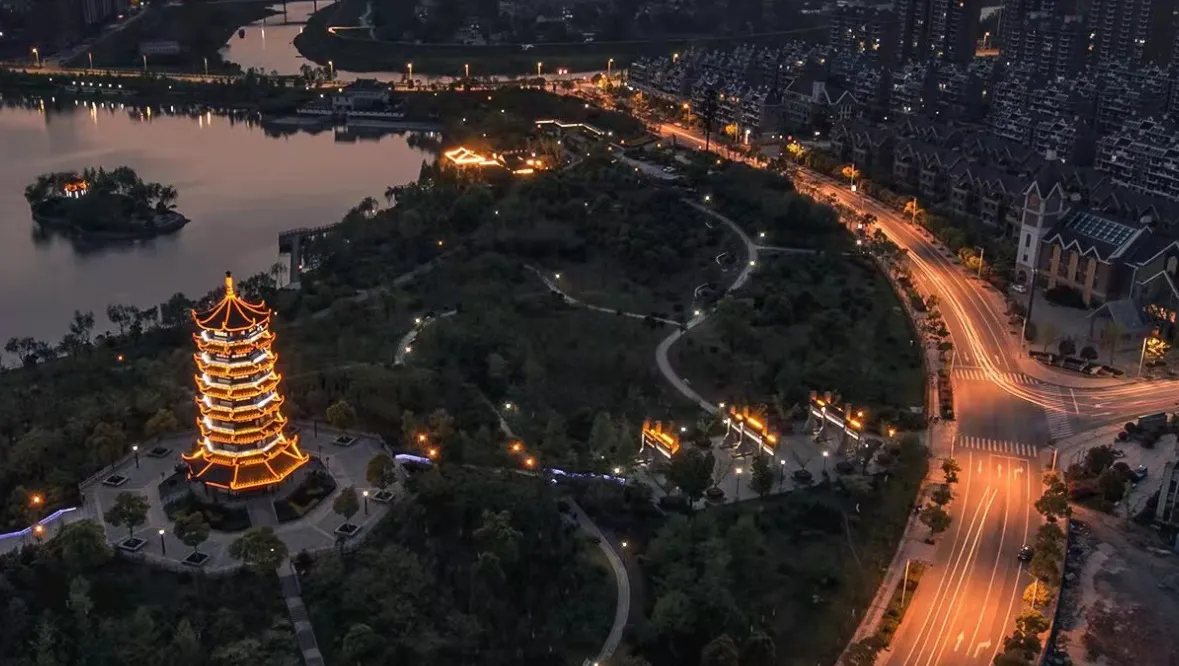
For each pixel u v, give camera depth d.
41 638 178.25
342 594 195.00
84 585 187.75
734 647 183.50
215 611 191.62
